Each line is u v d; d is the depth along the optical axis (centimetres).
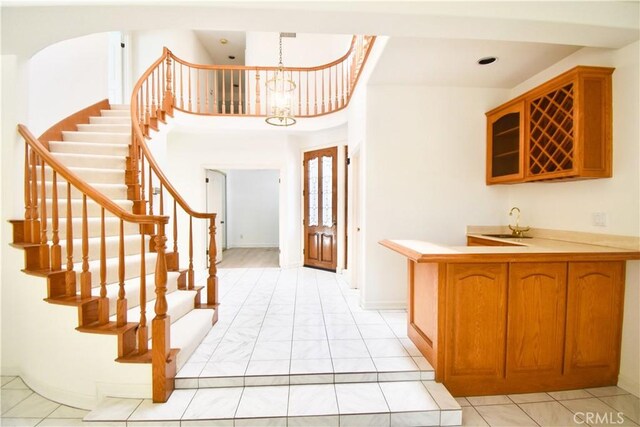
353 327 282
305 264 575
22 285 213
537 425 178
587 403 196
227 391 198
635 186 209
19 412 194
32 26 179
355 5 165
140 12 165
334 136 512
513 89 327
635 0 182
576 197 257
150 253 300
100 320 202
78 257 247
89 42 428
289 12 166
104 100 453
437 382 204
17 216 224
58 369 202
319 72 576
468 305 201
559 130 240
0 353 225
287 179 548
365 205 326
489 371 204
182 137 530
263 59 596
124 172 338
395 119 324
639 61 205
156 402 187
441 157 328
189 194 534
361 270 346
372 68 286
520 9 174
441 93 326
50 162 205
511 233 330
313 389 200
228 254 731
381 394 193
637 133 208
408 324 261
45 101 361
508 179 296
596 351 209
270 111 570
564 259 197
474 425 178
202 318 267
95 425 173
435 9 168
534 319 204
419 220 329
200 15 169
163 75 454
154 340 188
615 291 209
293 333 270
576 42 204
